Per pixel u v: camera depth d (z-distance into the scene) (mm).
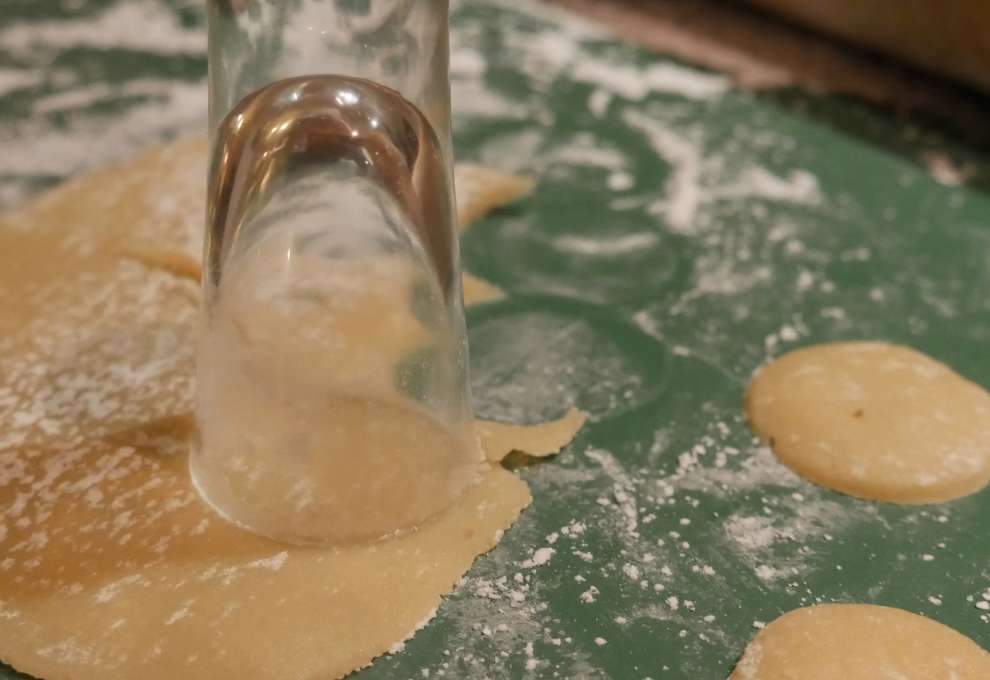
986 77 537
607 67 576
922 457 380
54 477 365
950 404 396
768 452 387
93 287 424
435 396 363
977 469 378
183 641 333
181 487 365
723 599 350
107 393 389
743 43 613
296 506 353
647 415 397
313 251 360
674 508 371
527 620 344
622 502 372
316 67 359
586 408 399
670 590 352
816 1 583
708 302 438
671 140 521
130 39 584
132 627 335
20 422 379
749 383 408
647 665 337
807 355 414
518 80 559
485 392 401
